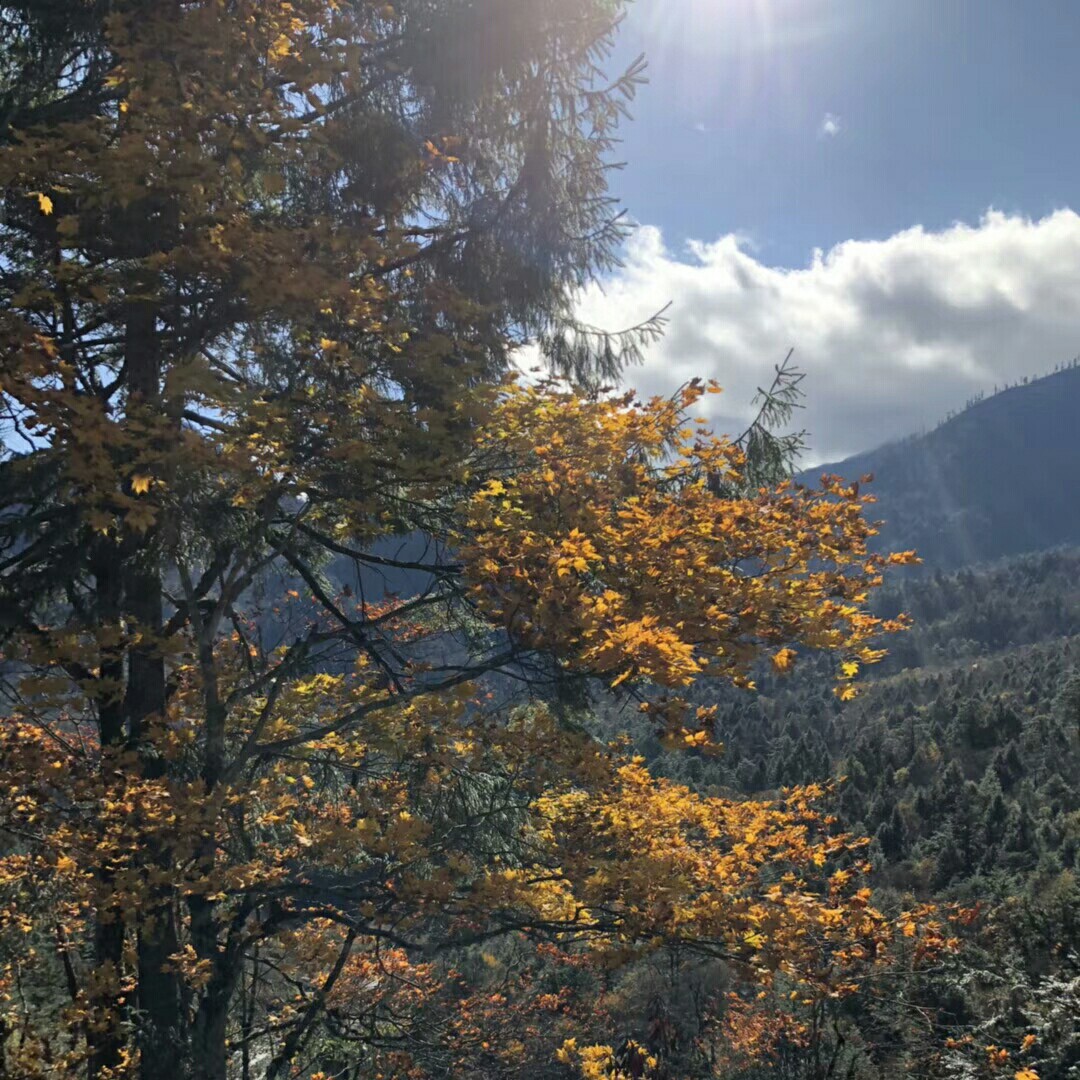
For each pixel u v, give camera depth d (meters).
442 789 6.77
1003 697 98.94
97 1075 5.66
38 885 5.48
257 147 4.93
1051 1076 9.80
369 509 5.51
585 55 6.71
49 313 5.28
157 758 6.44
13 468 4.54
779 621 4.71
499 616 4.97
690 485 5.57
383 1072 9.39
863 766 81.25
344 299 4.93
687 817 6.62
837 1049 10.05
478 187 7.27
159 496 5.19
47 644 5.16
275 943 7.99
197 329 5.38
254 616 8.22
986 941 13.38
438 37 6.21
